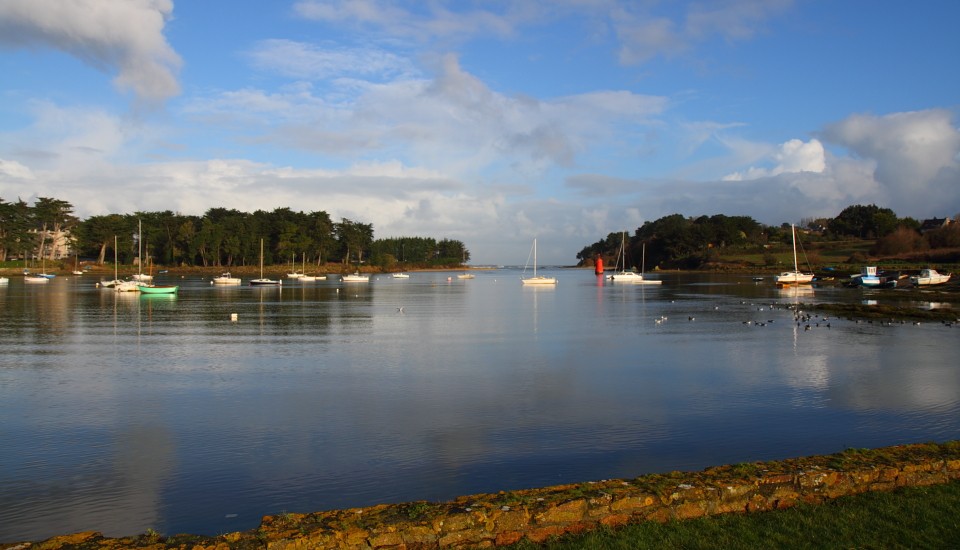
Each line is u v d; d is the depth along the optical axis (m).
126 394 23.31
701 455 15.91
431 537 8.51
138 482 14.43
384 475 14.70
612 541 8.65
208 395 23.11
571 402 21.67
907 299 71.75
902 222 181.62
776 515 9.50
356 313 60.84
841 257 159.25
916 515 9.34
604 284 134.88
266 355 32.81
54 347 36.12
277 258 199.12
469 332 43.91
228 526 12.17
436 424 18.91
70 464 15.64
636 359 30.98
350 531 8.30
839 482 10.20
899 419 19.16
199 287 120.69
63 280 140.50
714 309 62.59
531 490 9.67
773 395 22.55
